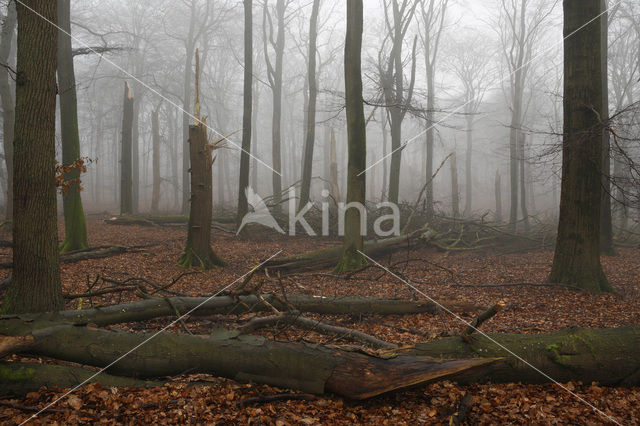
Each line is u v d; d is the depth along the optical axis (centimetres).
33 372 434
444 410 413
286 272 1230
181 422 388
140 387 449
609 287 941
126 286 711
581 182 945
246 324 582
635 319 741
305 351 452
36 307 569
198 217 1216
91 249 1272
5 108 1769
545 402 430
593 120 916
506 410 414
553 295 905
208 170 1226
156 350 460
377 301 771
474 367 435
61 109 1269
